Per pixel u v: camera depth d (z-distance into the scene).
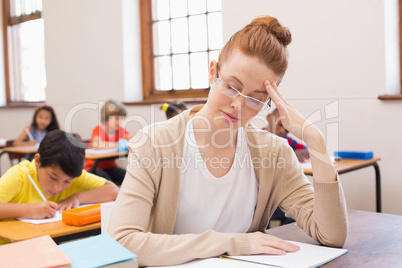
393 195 3.34
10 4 6.29
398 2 3.48
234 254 1.00
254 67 1.03
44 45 5.79
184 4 4.65
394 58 3.44
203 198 1.16
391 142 3.32
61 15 5.56
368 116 3.42
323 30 3.59
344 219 1.10
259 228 1.30
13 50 6.32
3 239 1.49
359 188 3.49
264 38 1.02
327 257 0.98
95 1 5.20
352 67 3.47
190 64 4.64
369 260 0.99
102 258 0.80
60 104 5.66
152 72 5.02
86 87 5.38
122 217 1.03
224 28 4.11
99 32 5.19
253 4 3.93
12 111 6.11
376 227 1.27
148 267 0.97
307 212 1.18
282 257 0.98
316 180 1.12
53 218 1.71
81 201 1.95
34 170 1.92
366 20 3.38
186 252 0.97
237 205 1.20
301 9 3.68
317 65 3.63
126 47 5.00
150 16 5.00
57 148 1.85
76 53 5.45
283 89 3.81
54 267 0.73
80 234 1.56
